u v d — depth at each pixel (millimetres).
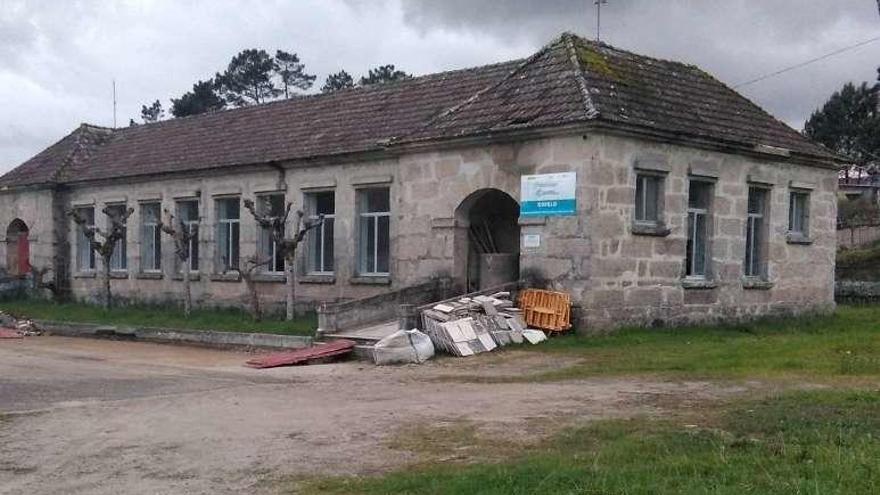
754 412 9867
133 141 34594
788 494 6387
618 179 18984
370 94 27516
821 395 10891
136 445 9781
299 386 14031
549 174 19203
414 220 22344
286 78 81000
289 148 26578
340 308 19469
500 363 16016
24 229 36594
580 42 21875
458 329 17312
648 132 19281
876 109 64500
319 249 26250
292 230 26312
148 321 26016
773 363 14492
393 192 23547
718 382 12875
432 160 21875
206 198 29031
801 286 24406
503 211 22625
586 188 18547
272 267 27375
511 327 18172
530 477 7211
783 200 23703
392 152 22766
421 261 22141
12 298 35750
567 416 10422
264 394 13180
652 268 19812
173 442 9867
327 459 8797
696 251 21562
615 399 11578
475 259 21953
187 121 33656
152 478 8359
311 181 25750
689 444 8188
